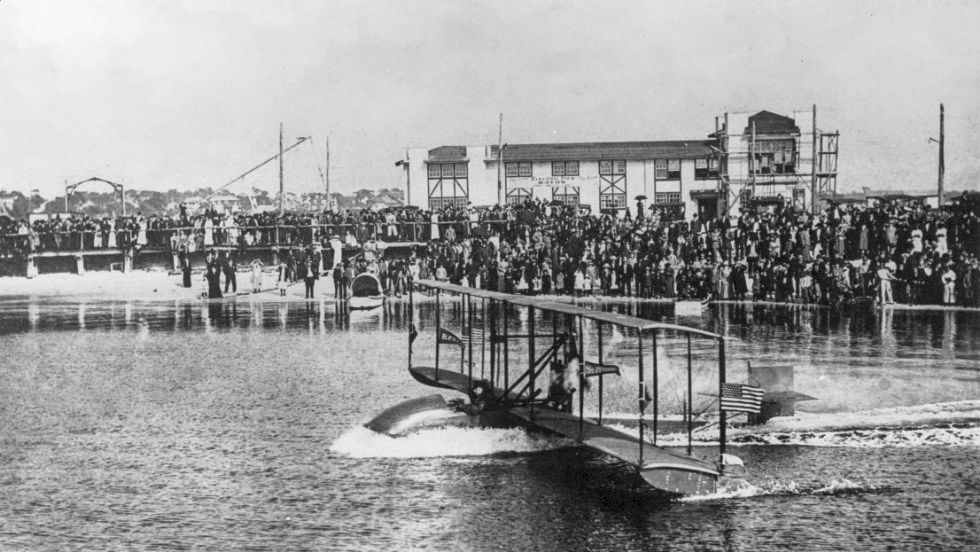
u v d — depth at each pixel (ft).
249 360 109.40
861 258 154.10
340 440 69.05
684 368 97.04
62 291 205.05
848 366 95.25
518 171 219.20
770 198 194.08
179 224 220.23
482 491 56.29
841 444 65.72
